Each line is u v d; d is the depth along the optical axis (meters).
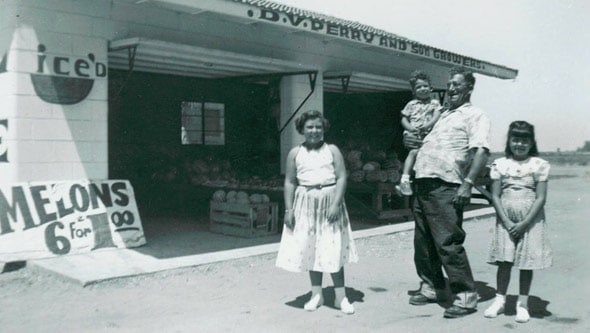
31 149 7.09
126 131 12.35
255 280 6.29
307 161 4.98
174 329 4.57
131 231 7.68
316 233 4.95
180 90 13.12
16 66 6.95
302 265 4.95
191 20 9.02
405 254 7.91
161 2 7.31
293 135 11.07
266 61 9.38
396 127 14.83
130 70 7.81
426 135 5.36
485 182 13.02
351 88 14.14
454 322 4.74
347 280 6.35
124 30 8.07
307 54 11.11
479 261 7.48
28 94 7.06
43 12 7.16
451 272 4.93
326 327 4.61
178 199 11.66
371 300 5.48
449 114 5.05
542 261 4.68
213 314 4.99
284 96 11.18
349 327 4.61
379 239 8.90
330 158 5.00
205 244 7.98
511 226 4.75
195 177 11.87
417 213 5.35
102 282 5.87
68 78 7.41
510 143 4.88
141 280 6.12
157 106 12.78
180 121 13.16
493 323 4.70
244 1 7.71
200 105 13.59
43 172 7.19
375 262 7.38
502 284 4.93
